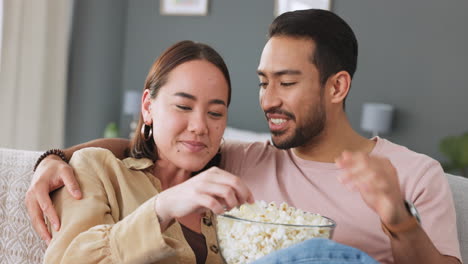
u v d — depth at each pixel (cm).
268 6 571
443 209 137
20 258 144
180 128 131
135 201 129
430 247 109
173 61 132
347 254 85
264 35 574
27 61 522
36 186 125
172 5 613
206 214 135
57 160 135
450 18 503
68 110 599
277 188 151
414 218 105
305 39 145
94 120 611
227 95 137
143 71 627
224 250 95
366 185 98
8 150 155
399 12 519
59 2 557
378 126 498
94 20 605
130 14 633
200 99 130
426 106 510
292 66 144
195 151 132
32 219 125
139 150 142
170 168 142
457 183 160
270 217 96
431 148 509
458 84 500
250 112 579
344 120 153
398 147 152
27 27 520
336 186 147
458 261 132
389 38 522
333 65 148
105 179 129
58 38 561
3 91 500
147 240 100
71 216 118
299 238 91
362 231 143
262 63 149
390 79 522
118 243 102
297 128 147
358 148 153
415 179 142
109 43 617
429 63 509
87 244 105
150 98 136
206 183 93
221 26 593
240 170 158
